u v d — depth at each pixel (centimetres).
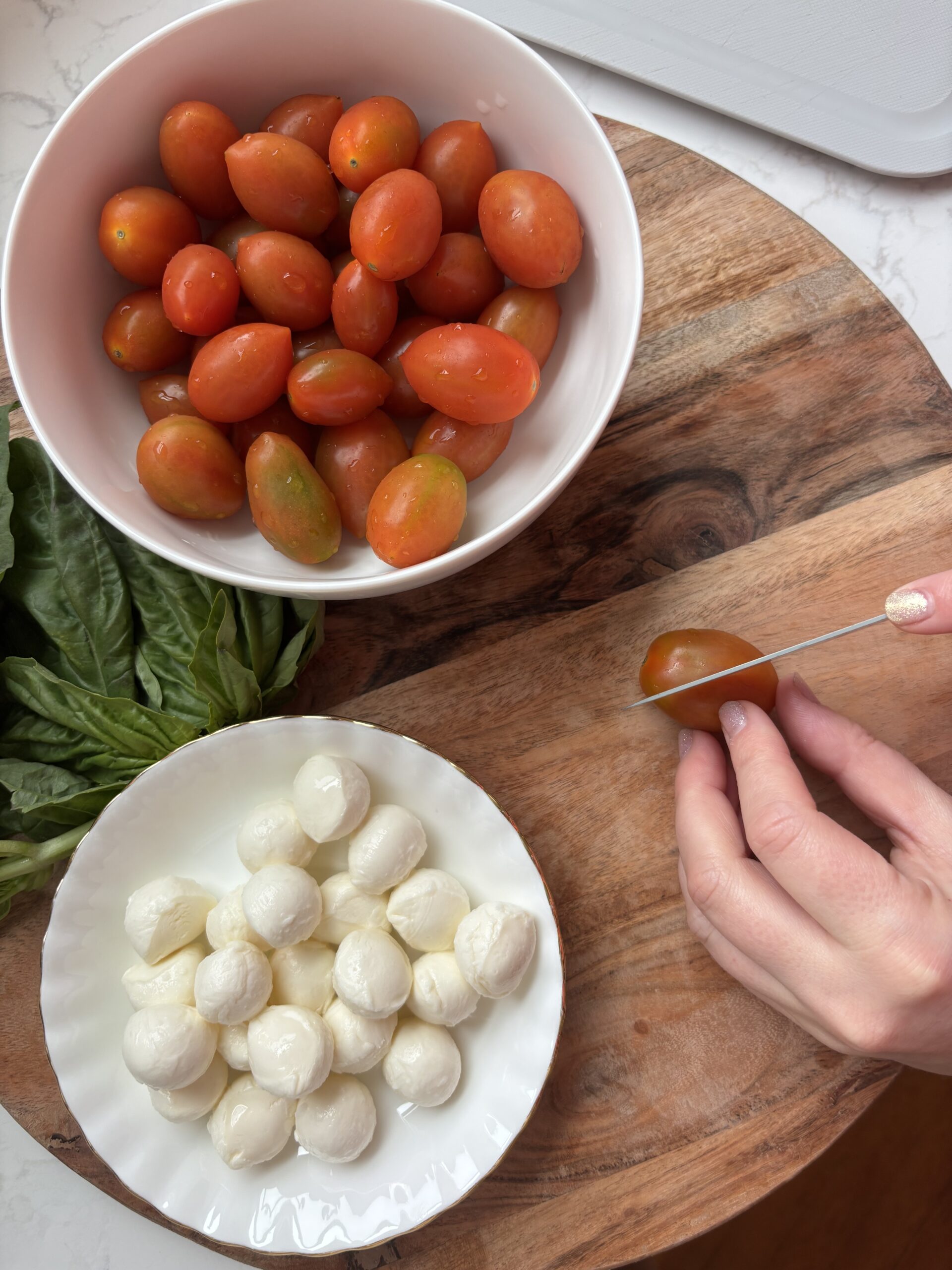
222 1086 35
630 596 37
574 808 36
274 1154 34
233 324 32
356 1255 35
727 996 35
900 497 37
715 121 46
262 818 35
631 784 36
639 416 37
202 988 33
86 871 35
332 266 33
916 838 33
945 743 36
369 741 35
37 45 45
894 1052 31
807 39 44
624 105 46
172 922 35
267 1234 34
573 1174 35
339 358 30
